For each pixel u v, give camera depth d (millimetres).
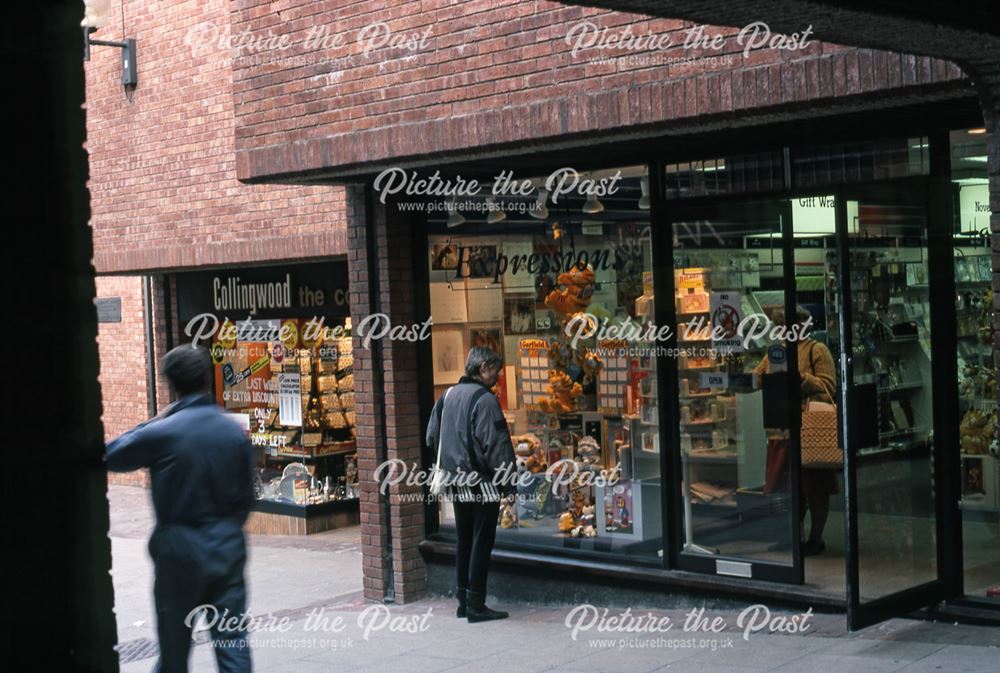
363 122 8469
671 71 6824
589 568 8375
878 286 6832
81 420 2982
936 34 4785
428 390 9367
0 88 2869
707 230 7816
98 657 2990
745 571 7711
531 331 8898
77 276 2986
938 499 7000
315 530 12977
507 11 7613
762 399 7633
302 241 11852
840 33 4762
